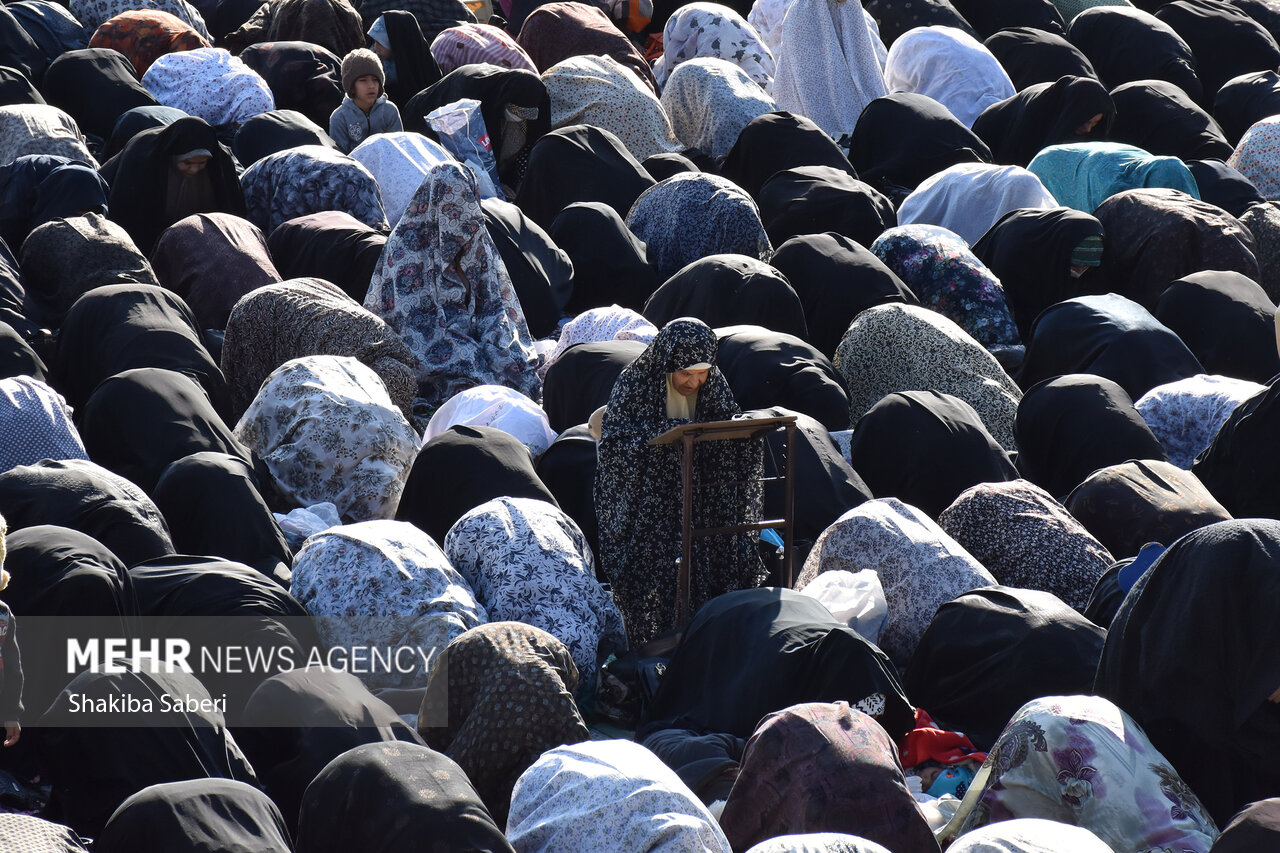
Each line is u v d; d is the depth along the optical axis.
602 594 17.27
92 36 39.25
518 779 12.22
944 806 13.67
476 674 13.70
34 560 14.24
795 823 11.79
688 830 10.40
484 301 25.53
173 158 28.42
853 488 20.39
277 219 29.94
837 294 27.73
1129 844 11.85
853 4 41.19
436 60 39.53
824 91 40.97
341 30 41.16
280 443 20.19
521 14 48.75
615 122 37.56
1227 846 10.21
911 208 33.91
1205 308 27.86
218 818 10.71
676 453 17.39
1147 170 34.34
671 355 17.03
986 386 24.78
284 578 16.84
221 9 45.59
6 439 18.05
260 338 23.66
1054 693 15.28
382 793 10.82
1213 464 20.91
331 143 33.19
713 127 38.53
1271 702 12.39
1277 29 54.19
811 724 12.17
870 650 14.79
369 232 27.70
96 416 19.44
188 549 17.42
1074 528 18.73
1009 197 32.62
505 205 29.75
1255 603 12.17
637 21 49.12
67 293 25.16
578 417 22.92
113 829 10.66
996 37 46.09
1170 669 12.51
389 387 23.16
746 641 15.51
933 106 37.94
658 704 16.05
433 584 16.02
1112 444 22.25
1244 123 44.91
